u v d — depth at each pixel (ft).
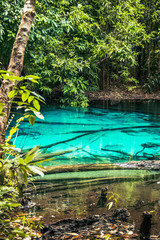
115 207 9.70
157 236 7.58
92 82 55.06
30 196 10.82
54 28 40.57
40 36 37.27
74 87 44.27
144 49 64.64
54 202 10.19
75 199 10.53
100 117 36.47
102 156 20.03
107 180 13.17
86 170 15.10
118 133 27.96
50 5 39.96
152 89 62.39
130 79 59.98
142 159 19.33
